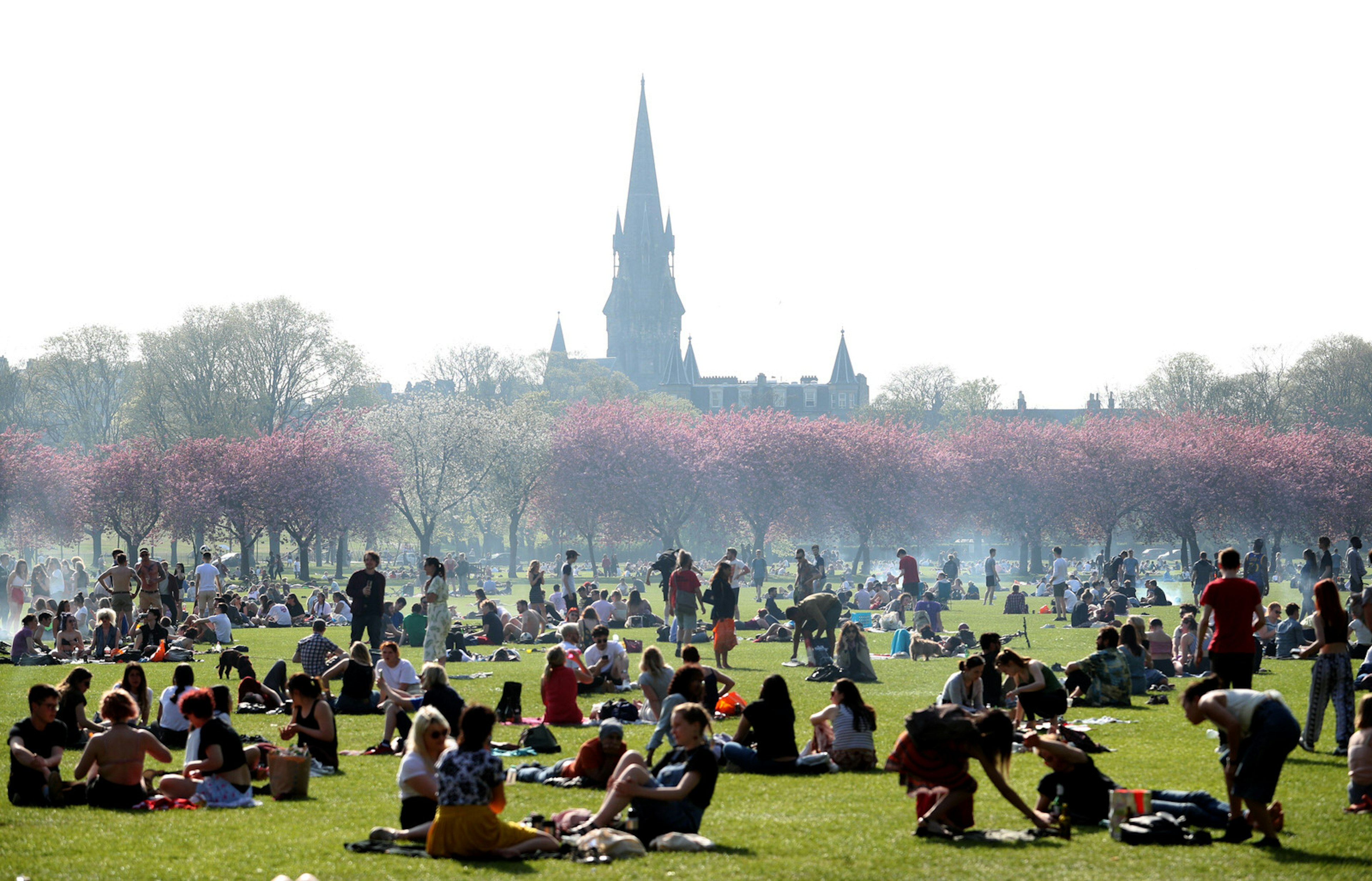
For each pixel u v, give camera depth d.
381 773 33.09
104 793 28.53
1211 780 30.73
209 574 85.19
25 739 29.20
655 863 23.17
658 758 34.50
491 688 50.72
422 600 53.84
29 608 87.06
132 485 191.12
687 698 33.94
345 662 43.75
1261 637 57.03
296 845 24.64
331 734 33.41
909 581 106.69
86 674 36.16
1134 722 41.66
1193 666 55.47
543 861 23.47
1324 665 34.62
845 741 33.25
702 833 25.66
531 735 35.12
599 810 27.61
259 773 32.06
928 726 25.97
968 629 70.31
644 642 76.88
